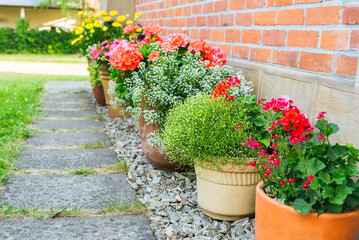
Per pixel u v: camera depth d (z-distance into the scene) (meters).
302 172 1.62
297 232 1.58
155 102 2.83
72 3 16.94
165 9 4.66
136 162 3.26
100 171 3.04
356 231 1.58
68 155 3.40
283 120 1.71
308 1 2.23
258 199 1.77
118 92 3.47
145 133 2.99
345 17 1.95
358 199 1.56
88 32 5.36
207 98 2.34
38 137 3.95
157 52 2.92
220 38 3.34
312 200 1.55
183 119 2.28
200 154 2.16
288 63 2.43
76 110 5.36
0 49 16.31
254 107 2.27
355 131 1.83
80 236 2.04
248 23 2.90
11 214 2.23
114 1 6.07
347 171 1.57
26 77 8.89
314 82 2.13
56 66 12.11
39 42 16.70
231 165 2.12
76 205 2.39
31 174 2.90
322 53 2.12
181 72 2.83
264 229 1.72
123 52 2.93
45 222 2.17
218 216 2.29
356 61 1.88
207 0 3.54
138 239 2.04
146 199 2.55
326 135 1.64
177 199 2.56
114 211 2.34
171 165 2.96
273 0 2.57
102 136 4.10
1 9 19.33
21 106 5.25
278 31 2.53
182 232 2.13
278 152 1.84
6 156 3.19
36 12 19.55
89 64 5.71
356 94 1.82
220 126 2.12
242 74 2.97
